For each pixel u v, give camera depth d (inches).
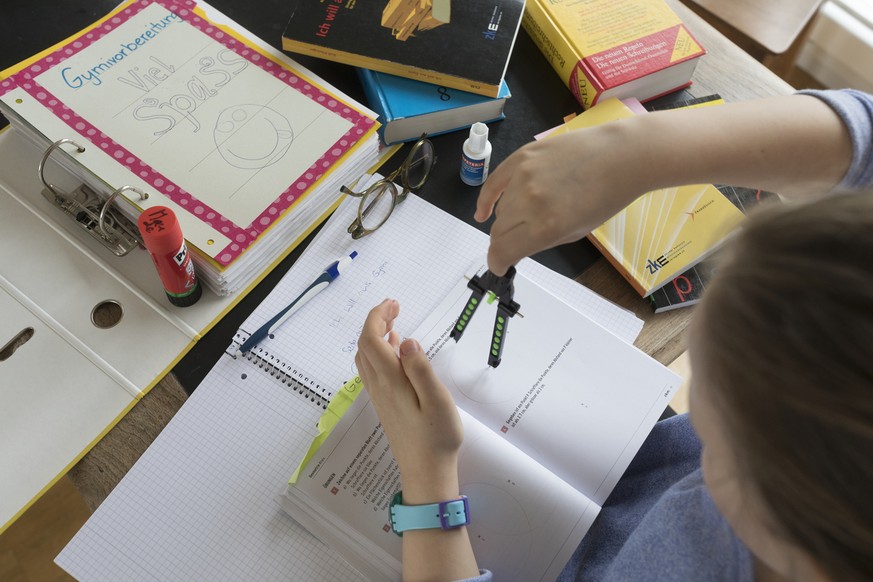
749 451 12.4
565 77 36.9
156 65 33.7
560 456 26.8
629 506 27.5
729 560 19.3
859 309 11.0
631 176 22.5
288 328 29.9
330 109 33.3
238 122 32.5
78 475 26.5
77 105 32.0
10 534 49.6
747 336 12.0
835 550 11.7
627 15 36.7
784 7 48.7
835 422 10.9
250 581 25.3
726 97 37.2
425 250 32.1
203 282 30.7
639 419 27.6
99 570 25.1
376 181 33.4
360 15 34.9
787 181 24.4
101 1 37.2
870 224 11.6
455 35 34.8
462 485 26.1
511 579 25.2
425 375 24.7
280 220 30.4
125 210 31.0
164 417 27.8
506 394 27.7
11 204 31.5
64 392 27.7
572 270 31.9
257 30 37.0
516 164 23.4
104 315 29.5
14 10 36.2
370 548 25.5
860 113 23.7
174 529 25.8
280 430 27.9
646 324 30.8
